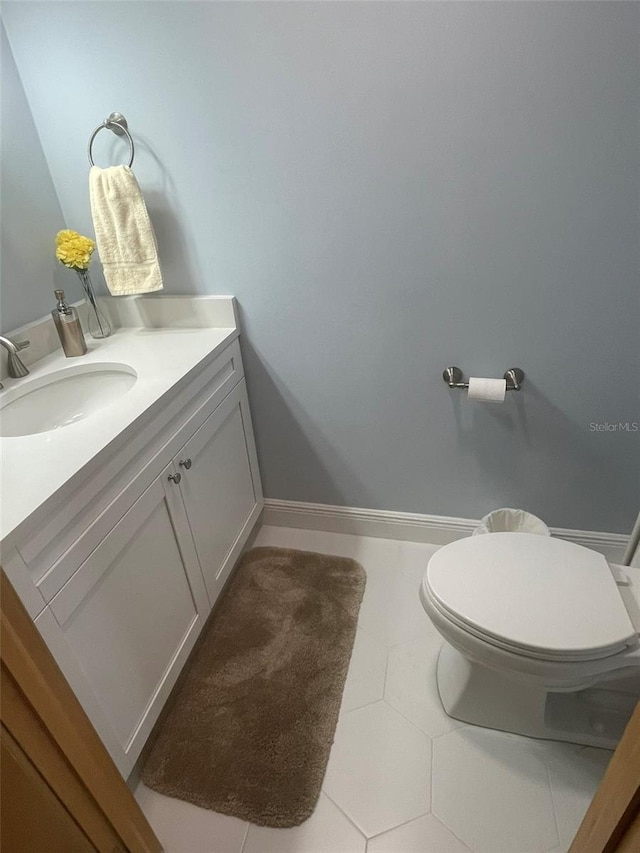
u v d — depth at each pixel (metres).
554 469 1.70
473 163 1.32
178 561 1.39
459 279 1.47
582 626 1.07
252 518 1.93
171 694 1.46
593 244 1.35
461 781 1.25
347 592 1.77
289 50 1.28
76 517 0.99
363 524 2.00
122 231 1.48
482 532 1.58
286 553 1.95
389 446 1.81
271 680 1.49
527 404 1.61
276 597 1.76
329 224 1.48
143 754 1.34
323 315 1.62
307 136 1.37
